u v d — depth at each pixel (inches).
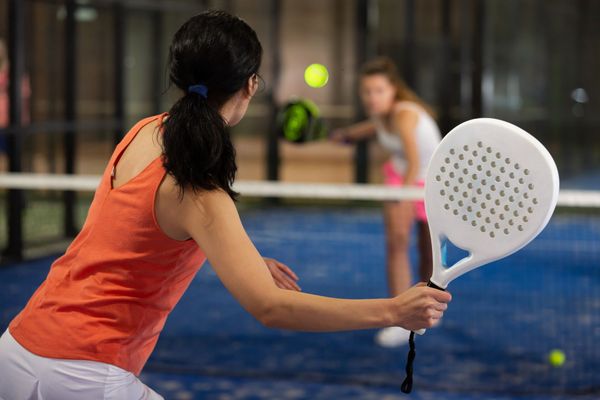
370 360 242.5
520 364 237.8
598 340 262.1
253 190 267.0
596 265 378.0
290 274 118.1
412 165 255.6
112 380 103.7
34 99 402.0
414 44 519.5
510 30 545.0
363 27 524.7
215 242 98.0
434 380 224.4
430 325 95.3
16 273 359.3
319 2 823.7
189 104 99.8
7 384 106.0
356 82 526.9
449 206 95.7
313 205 546.6
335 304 95.9
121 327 104.0
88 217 107.5
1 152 382.0
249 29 104.8
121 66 453.4
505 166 92.3
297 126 251.9
